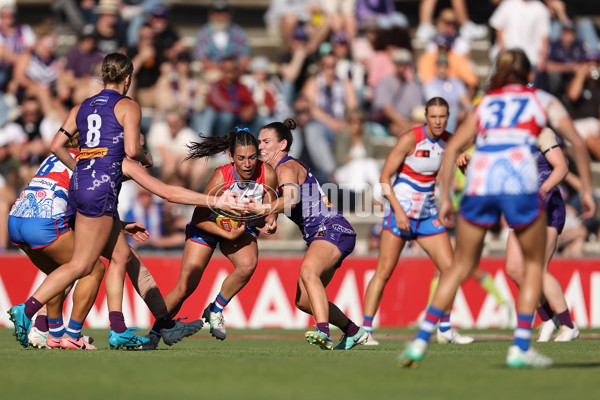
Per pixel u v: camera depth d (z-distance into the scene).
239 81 49.25
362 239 46.84
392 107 50.28
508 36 52.12
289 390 14.87
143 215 43.16
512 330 39.16
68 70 49.47
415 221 27.62
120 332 23.06
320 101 50.19
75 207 21.83
